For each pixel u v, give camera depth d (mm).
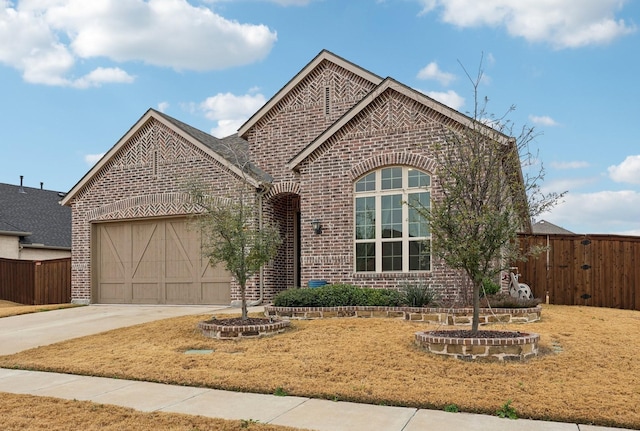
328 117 18969
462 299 14008
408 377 8375
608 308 16250
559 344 10172
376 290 14422
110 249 20562
